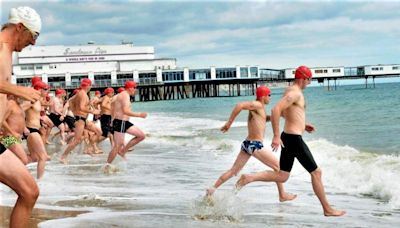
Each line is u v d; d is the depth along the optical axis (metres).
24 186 3.83
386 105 34.28
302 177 8.90
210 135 18.89
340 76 112.88
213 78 100.62
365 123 20.27
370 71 112.38
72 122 16.31
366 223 5.55
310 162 5.95
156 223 5.49
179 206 6.46
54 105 17.08
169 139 18.33
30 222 5.50
